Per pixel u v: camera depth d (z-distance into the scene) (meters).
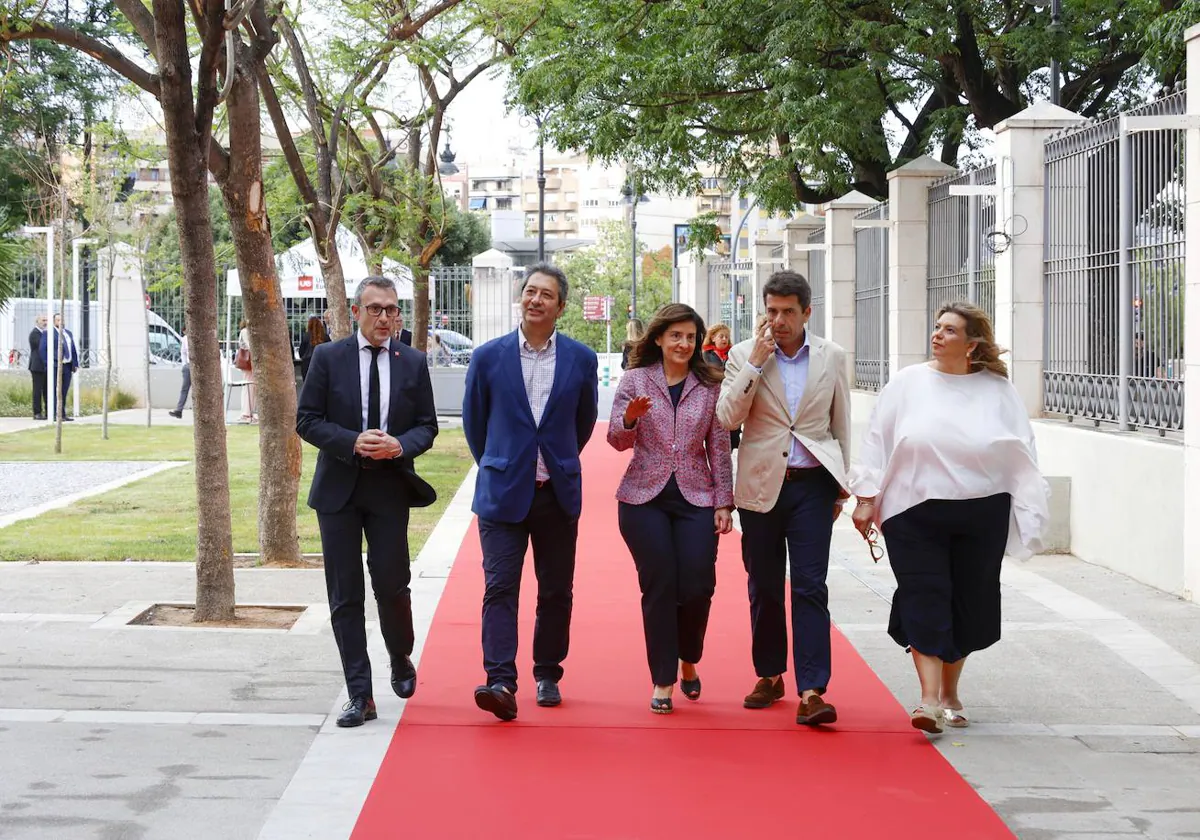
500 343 6.26
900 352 16.08
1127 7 19.30
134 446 21.45
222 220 43.09
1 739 5.70
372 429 6.12
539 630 6.37
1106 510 10.29
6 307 29.05
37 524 12.58
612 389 35.22
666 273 76.81
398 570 6.19
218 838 4.59
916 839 4.65
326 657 7.27
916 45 17.73
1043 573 10.07
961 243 14.81
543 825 4.74
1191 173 8.99
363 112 16.59
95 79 30.52
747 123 20.38
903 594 5.93
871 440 6.07
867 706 6.39
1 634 7.70
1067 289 11.58
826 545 6.11
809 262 22.52
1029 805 5.02
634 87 19.55
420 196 20.55
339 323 14.22
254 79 9.38
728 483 6.24
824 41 18.27
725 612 8.57
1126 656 7.40
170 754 5.53
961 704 6.37
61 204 24.25
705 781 5.24
